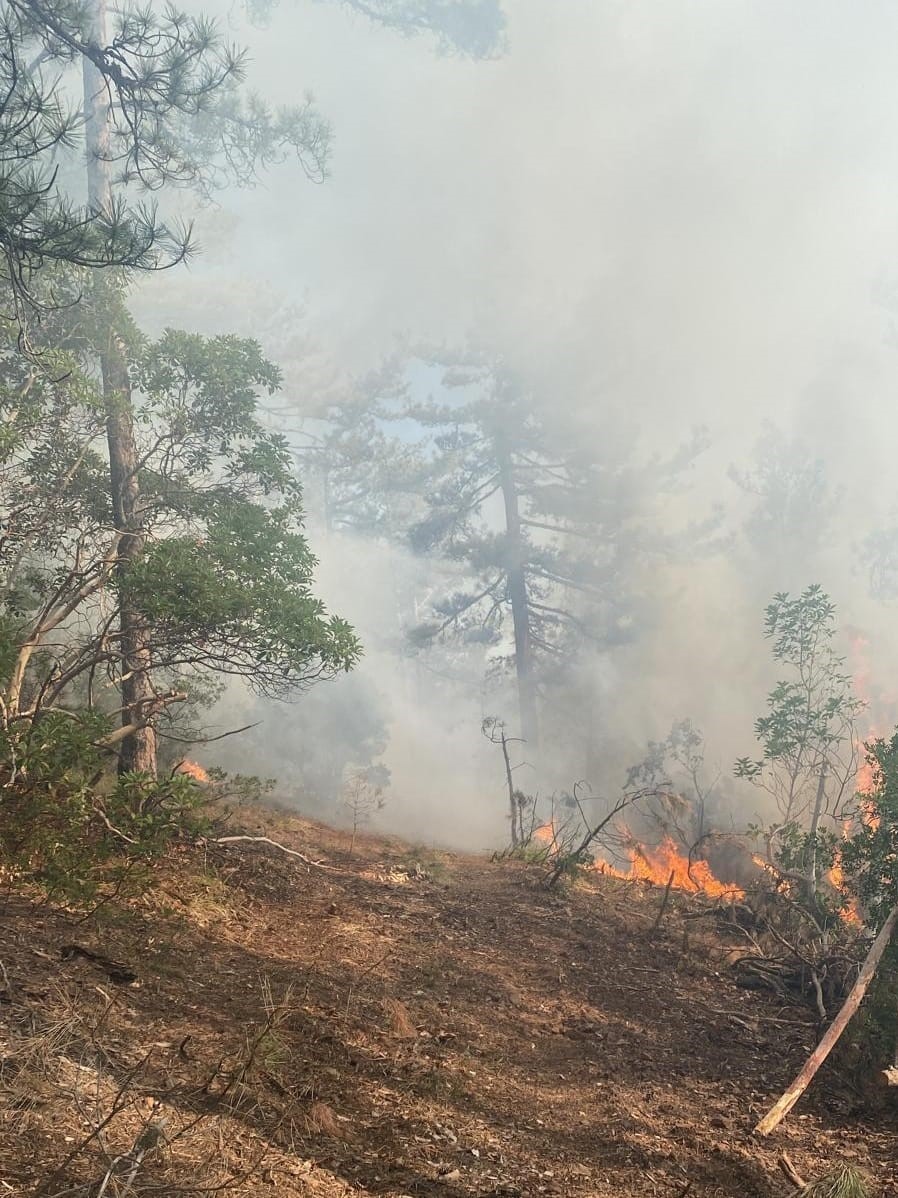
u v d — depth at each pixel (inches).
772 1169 203.8
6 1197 118.3
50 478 417.4
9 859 237.0
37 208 284.8
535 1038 279.7
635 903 471.5
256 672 365.7
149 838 266.8
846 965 339.3
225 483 435.2
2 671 260.1
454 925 385.4
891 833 325.7
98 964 224.1
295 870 409.1
